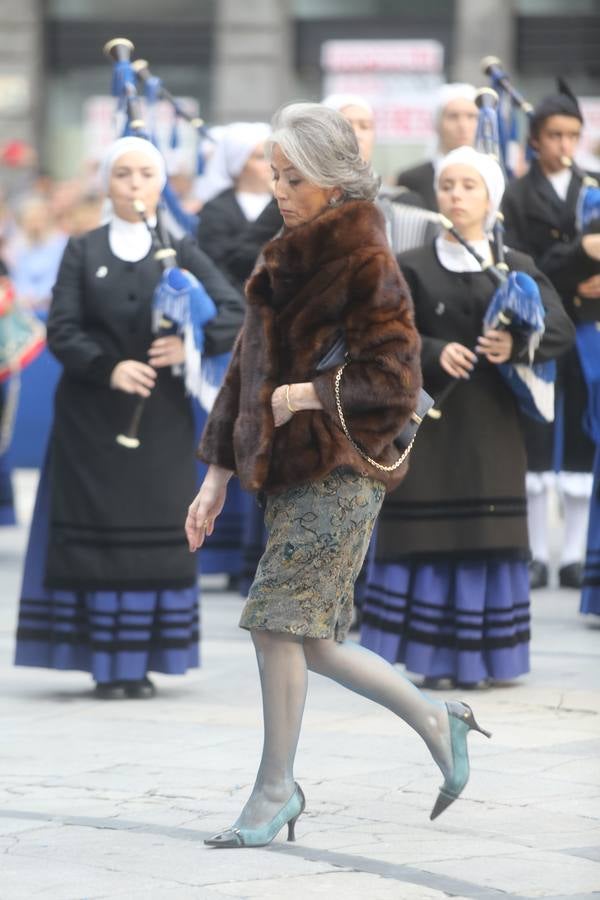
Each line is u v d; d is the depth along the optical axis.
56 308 14.83
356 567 10.05
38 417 30.69
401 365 9.66
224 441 10.22
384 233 9.91
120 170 14.86
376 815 10.88
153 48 44.50
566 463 20.67
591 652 16.69
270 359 9.85
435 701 10.26
